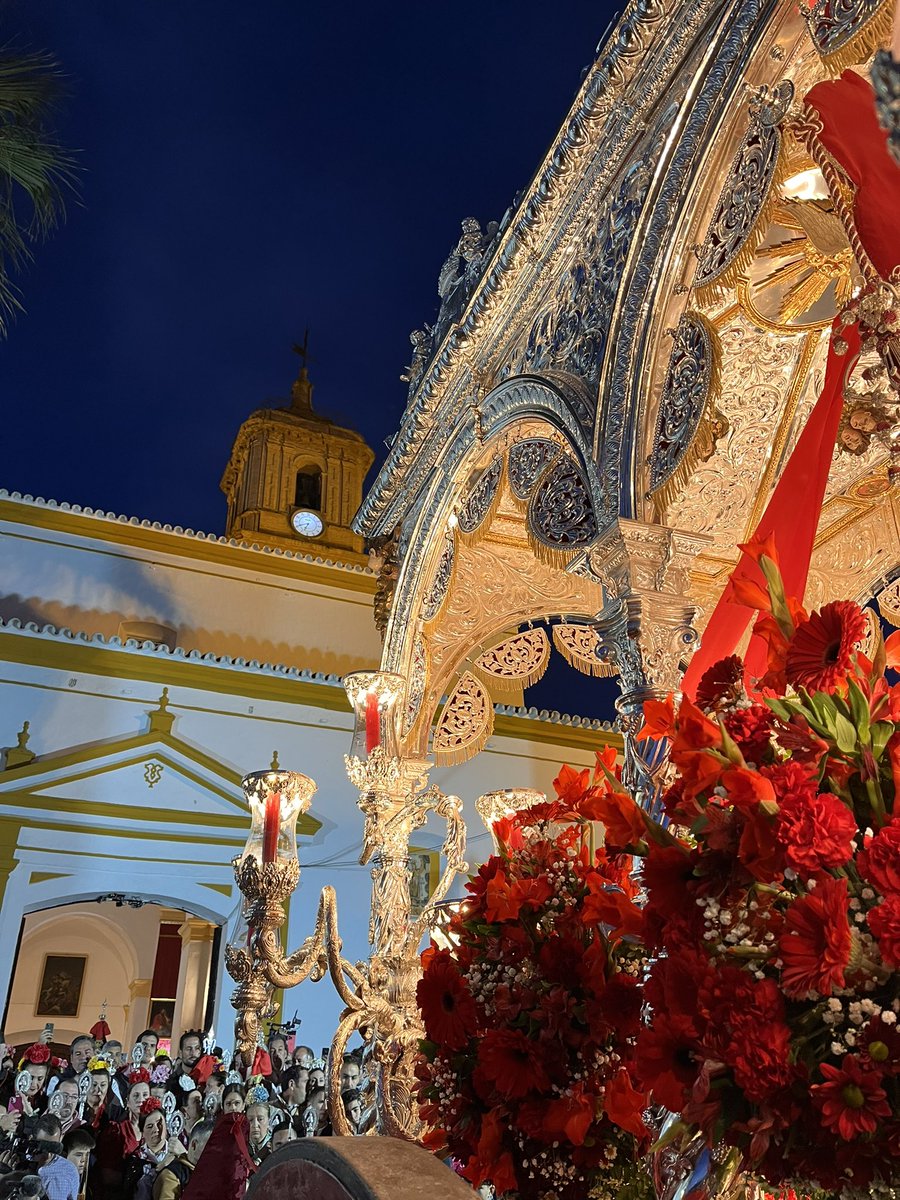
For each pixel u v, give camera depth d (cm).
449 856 461
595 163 389
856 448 241
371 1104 522
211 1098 732
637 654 326
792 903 117
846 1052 111
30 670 1138
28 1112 706
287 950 1136
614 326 366
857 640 137
